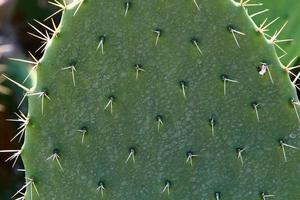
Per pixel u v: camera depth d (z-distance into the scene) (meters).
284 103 0.61
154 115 0.61
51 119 0.61
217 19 0.59
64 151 0.61
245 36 0.59
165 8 0.59
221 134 0.61
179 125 0.61
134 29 0.59
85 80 0.60
